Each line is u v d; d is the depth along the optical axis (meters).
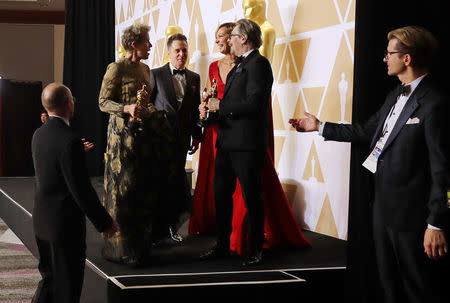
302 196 4.86
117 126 3.60
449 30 2.70
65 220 2.82
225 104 3.40
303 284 3.22
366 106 2.77
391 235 2.48
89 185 2.81
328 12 4.48
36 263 5.11
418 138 2.36
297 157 4.91
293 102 4.92
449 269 2.45
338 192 4.45
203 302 3.08
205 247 4.09
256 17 4.64
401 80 2.50
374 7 2.73
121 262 3.51
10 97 12.66
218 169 3.67
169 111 4.01
